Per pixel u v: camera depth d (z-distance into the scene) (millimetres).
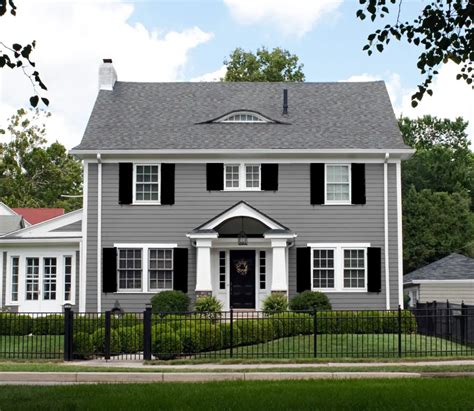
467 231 50062
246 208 28094
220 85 34125
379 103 32812
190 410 10242
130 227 29266
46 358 19359
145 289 28984
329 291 28922
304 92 33688
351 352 19125
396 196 29297
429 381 13586
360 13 12273
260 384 13406
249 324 21172
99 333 19281
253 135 30375
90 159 29469
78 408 10562
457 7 11859
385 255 29047
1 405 10867
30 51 10336
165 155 29453
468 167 61594
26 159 63938
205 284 27734
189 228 29281
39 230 30406
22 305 30031
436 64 12422
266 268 29172
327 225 29219
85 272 29109
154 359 18938
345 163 29484
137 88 33688
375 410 10141
